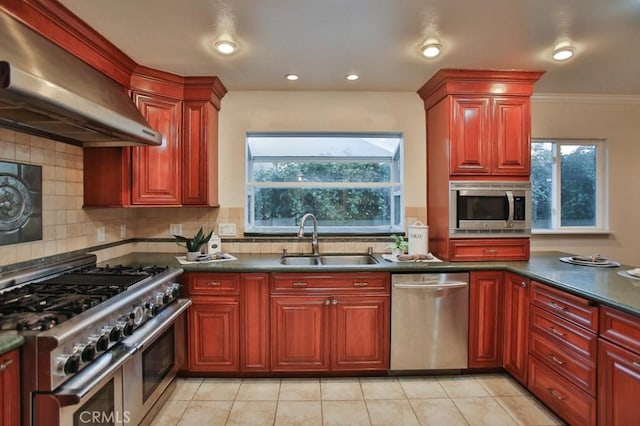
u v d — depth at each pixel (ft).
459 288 8.07
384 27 6.45
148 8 5.75
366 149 10.53
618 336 5.13
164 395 7.07
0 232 5.63
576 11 5.92
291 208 10.48
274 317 7.98
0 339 3.89
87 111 5.15
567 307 6.14
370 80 9.17
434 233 9.55
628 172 11.08
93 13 5.88
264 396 7.44
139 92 8.17
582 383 5.76
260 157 10.43
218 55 7.58
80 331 4.35
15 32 4.90
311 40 6.94
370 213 10.57
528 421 6.59
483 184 8.65
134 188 8.18
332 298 7.98
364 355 8.05
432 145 9.70
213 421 6.61
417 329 8.05
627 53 7.61
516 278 7.68
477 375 8.30
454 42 7.06
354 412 6.88
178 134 8.75
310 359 8.03
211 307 7.95
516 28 6.50
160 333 6.21
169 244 9.82
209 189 8.99
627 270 7.43
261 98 9.98
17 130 5.83
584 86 9.90
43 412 4.05
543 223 11.20
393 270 8.01
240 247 9.94
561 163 11.19
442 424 6.52
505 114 8.66
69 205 7.30
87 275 6.63
